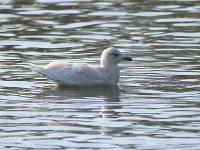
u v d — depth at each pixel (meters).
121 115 15.52
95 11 27.02
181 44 22.17
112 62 18.47
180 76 18.73
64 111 15.87
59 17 26.19
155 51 21.38
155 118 15.24
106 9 27.34
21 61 20.48
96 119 15.23
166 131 14.38
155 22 25.23
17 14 26.64
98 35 23.55
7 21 25.64
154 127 14.65
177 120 15.05
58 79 18.08
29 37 23.45
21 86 18.09
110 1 28.84
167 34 23.53
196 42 22.39
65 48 21.98
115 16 26.19
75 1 28.88
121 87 17.97
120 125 14.82
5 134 14.32
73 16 26.27
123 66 19.88
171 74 18.92
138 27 24.56
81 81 18.16
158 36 23.28
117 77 18.47
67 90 17.84
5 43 22.69
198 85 17.86
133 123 14.91
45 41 22.94
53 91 17.69
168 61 20.20
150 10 27.06
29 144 13.72
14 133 14.38
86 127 14.70
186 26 24.62
